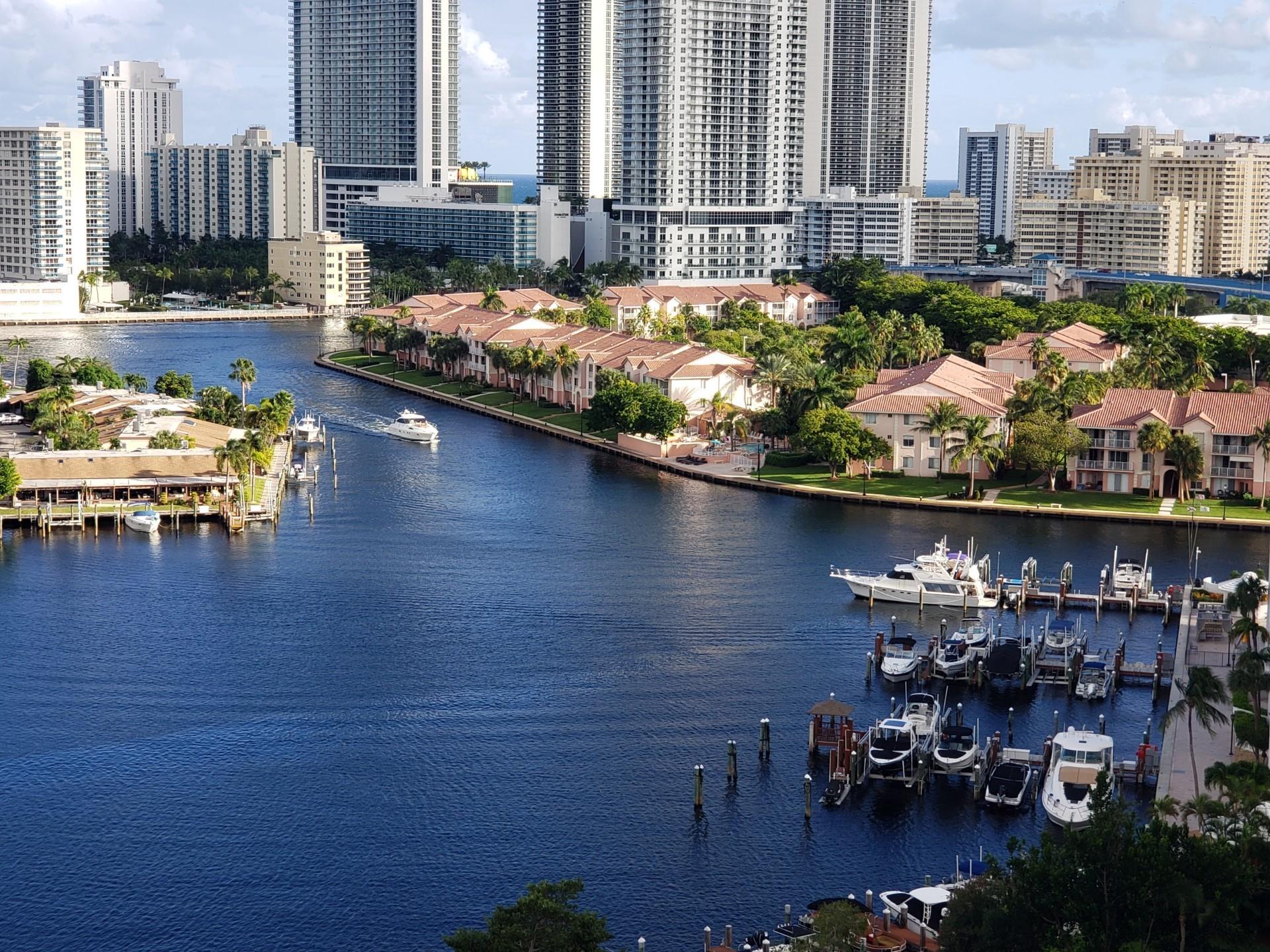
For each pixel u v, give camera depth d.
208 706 162.50
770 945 114.81
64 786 143.25
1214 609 189.88
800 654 179.62
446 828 135.62
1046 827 137.00
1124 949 98.06
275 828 135.38
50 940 118.31
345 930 119.88
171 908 122.75
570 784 144.38
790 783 145.12
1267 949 105.00
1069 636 181.75
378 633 185.75
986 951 103.75
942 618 193.62
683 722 159.00
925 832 136.00
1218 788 127.75
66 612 193.12
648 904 124.00
